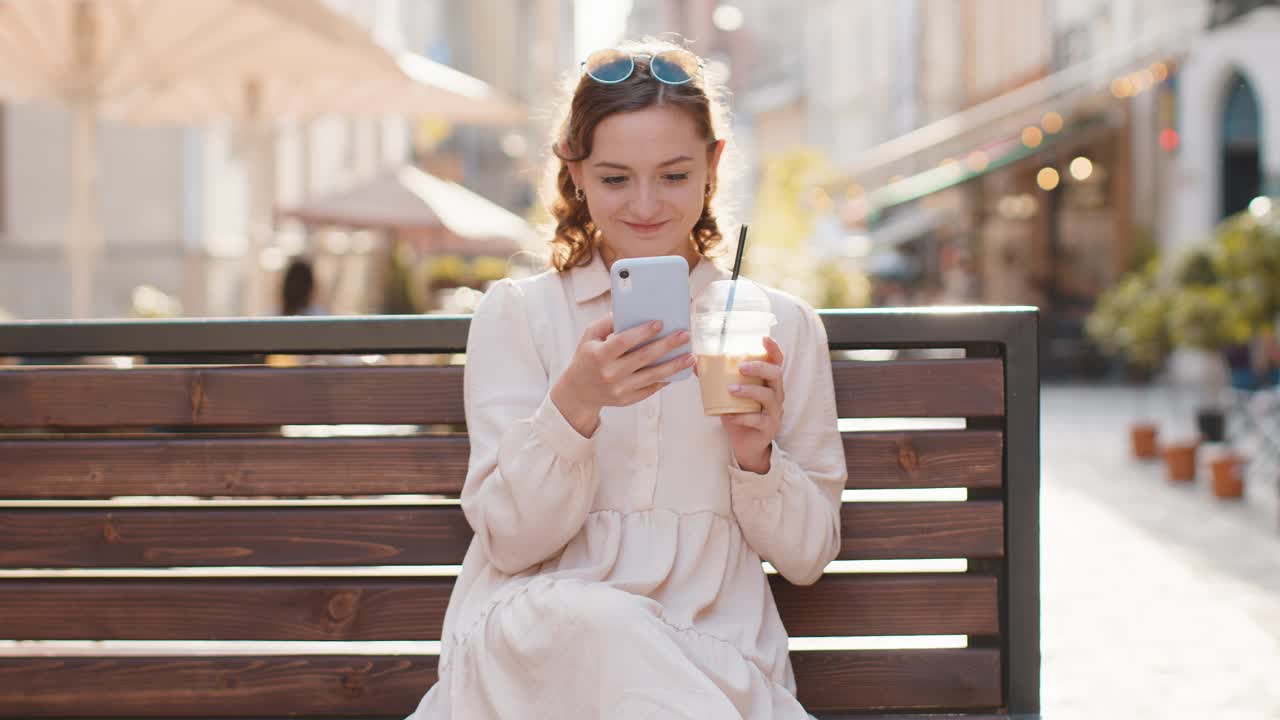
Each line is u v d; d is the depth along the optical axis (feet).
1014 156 58.85
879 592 7.48
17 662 7.62
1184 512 23.82
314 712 7.54
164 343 7.54
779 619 6.78
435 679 7.52
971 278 64.80
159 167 43.01
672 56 6.54
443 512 7.57
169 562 7.60
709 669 6.00
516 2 166.50
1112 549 20.34
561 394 6.09
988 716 7.41
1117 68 54.95
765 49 224.33
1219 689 12.75
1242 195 50.01
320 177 66.18
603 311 6.98
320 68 24.40
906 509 7.49
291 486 7.58
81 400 7.63
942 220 75.25
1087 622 15.74
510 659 5.97
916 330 7.42
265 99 31.40
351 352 7.54
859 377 7.53
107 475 7.61
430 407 7.59
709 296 6.23
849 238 87.10
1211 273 30.73
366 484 7.57
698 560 6.50
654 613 6.05
